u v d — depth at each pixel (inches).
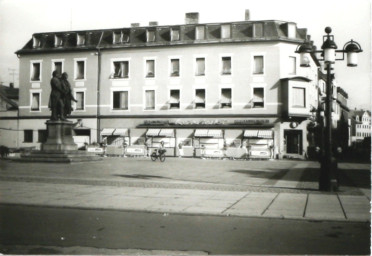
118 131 1914.4
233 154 1680.6
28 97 2055.9
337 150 642.2
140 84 1910.7
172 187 652.1
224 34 1823.3
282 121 1753.2
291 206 479.2
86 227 379.6
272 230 369.4
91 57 1971.0
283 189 631.8
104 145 1863.9
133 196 552.7
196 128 1831.9
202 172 959.6
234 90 1801.2
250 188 643.5
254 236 347.6
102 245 319.9
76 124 1959.9
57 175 837.2
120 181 732.7
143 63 1911.9
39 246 316.8
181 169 1049.5
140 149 1795.0
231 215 432.1
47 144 1211.9
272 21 1808.6
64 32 2043.6
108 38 1984.5
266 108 1766.7
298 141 1763.0
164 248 311.3
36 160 1194.0
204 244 322.7
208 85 1830.7
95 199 524.4
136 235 351.3
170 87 1875.0
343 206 478.0
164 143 1855.3
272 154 1715.1
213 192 593.9
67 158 1186.6
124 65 1945.1
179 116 1857.8
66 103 1251.2
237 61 1803.6
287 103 1726.1
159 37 1909.4
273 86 1763.0
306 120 1761.8
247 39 1780.3
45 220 408.8
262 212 442.9
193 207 472.7
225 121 1803.6
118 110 1930.4
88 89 1968.5
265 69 1772.9
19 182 700.0
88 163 1223.5
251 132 1759.4
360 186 677.9
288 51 1777.8
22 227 378.3
